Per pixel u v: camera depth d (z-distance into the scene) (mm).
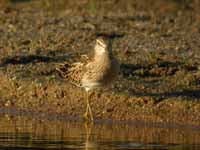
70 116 17547
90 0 29172
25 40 22406
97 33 23484
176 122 16906
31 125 16531
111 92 17734
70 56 20844
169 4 29109
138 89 18078
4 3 29094
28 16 26422
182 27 25172
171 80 18859
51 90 18219
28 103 18281
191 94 17938
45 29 24031
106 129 16312
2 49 21406
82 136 15445
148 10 28516
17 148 14188
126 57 20547
